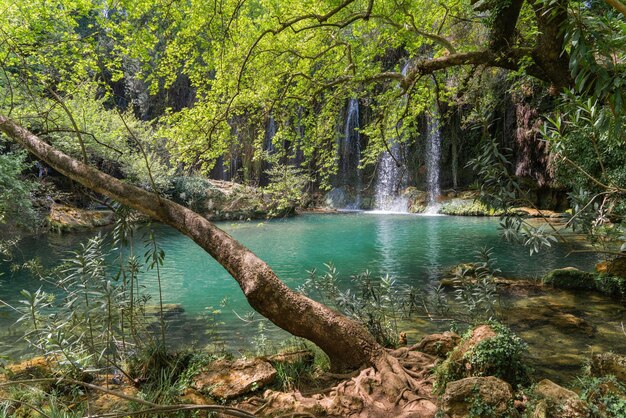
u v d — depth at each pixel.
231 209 21.78
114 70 7.84
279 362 4.48
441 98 9.58
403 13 7.61
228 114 8.00
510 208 3.62
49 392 3.79
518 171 20.78
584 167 11.28
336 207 27.97
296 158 22.81
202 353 4.82
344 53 8.29
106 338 4.63
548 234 3.51
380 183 27.44
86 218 17.34
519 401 3.19
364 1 8.11
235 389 3.89
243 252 4.41
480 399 3.09
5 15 6.66
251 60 7.80
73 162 4.95
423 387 3.80
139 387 4.14
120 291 4.56
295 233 17.28
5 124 5.22
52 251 13.20
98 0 7.94
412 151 26.48
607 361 3.59
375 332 5.21
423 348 4.61
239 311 7.52
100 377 4.33
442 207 23.92
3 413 3.11
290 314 4.19
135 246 14.77
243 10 7.58
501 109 20.38
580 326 6.15
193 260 12.54
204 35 8.07
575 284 8.37
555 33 4.93
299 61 8.26
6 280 9.80
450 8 8.50
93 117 15.37
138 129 17.19
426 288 8.85
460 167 25.31
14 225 15.18
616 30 3.13
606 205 7.48
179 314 7.35
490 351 3.50
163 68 8.03
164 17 7.09
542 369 4.70
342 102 8.84
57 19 7.21
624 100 2.84
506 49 5.64
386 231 17.56
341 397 3.67
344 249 13.73
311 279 6.86
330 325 4.16
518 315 6.70
